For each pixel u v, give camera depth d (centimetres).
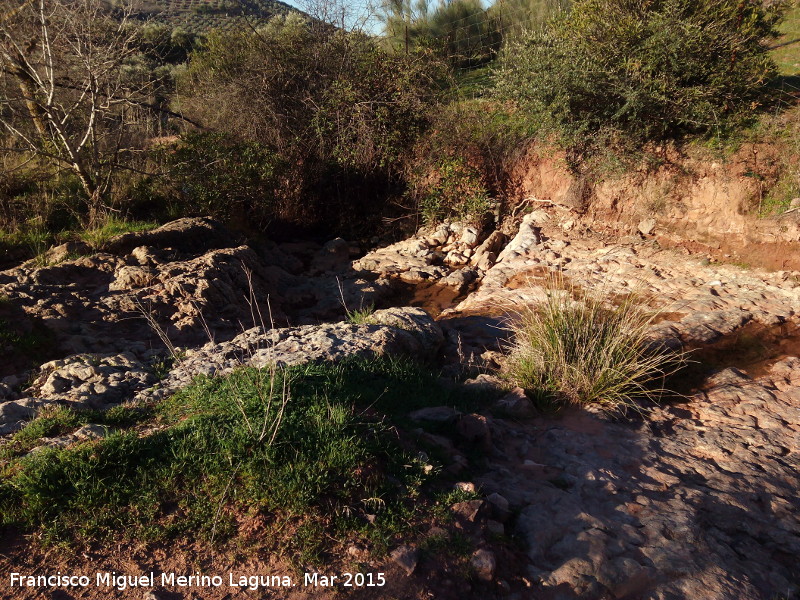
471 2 1731
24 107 1133
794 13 1366
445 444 428
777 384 607
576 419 520
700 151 1043
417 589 294
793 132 988
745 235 963
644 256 1002
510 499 380
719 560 338
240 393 409
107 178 1066
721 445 486
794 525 380
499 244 1177
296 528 318
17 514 316
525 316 661
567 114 1117
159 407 451
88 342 615
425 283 1059
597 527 358
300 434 368
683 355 675
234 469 344
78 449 352
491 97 1287
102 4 1058
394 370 528
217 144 1143
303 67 1385
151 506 326
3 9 979
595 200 1139
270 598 284
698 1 1063
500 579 313
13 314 627
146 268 781
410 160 1334
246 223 1178
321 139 1309
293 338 582
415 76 1352
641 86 1059
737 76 1031
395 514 334
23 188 1059
